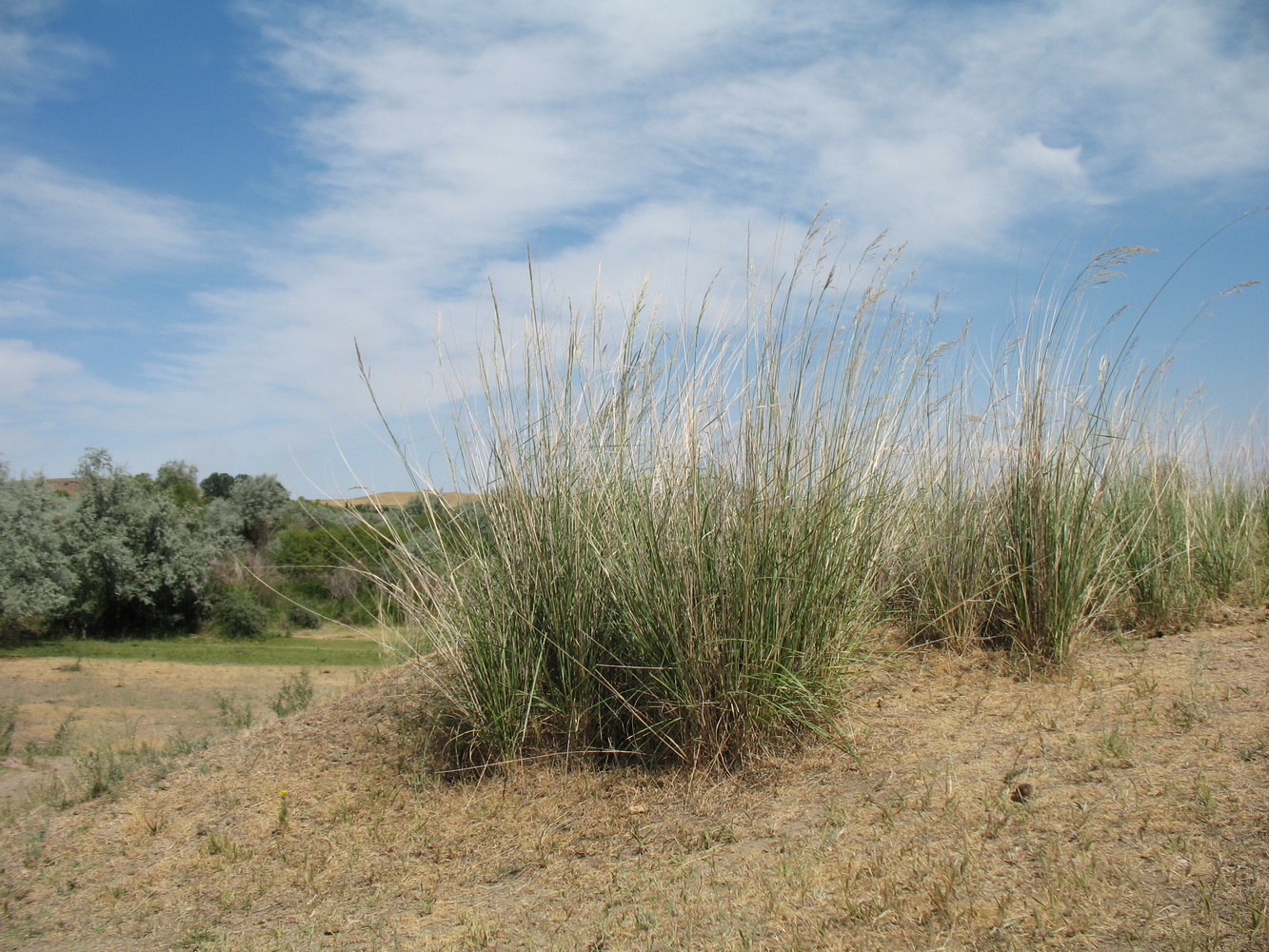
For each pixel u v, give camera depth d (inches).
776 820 140.0
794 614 166.7
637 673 176.2
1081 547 190.9
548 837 153.7
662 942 111.7
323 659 541.3
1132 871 103.3
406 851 159.8
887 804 134.1
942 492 227.1
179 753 238.1
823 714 162.6
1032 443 201.6
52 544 699.4
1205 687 161.2
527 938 121.3
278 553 729.6
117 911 154.3
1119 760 133.1
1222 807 113.0
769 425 167.9
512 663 181.8
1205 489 262.5
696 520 165.6
